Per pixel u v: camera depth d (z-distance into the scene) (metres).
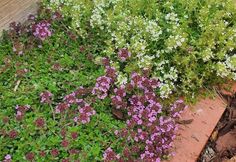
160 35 0.74
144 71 0.70
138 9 0.76
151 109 0.65
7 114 0.65
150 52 0.73
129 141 0.63
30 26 0.77
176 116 0.67
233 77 0.73
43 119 0.63
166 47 0.71
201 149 0.67
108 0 0.78
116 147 0.63
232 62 0.72
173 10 0.77
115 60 0.73
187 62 0.71
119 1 0.76
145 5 0.78
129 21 0.74
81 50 0.74
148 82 0.68
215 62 0.75
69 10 0.78
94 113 0.64
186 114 0.71
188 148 0.66
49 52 0.74
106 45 0.75
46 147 0.62
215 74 0.74
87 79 0.70
